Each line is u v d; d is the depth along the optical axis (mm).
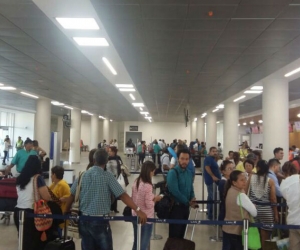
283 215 5984
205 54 7859
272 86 11242
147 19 5652
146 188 4512
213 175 7863
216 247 6254
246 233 4160
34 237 4523
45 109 18812
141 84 12344
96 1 4957
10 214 7691
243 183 4453
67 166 22891
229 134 18391
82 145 44156
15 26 6398
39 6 5469
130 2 4977
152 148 24438
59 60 9156
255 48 7273
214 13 5363
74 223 5051
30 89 14906
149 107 21703
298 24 5781
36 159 4680
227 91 13820
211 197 8008
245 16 5469
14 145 30953
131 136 41875
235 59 8281
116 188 3955
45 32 6742
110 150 8516
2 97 18656
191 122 38625
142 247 4352
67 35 6949
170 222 4289
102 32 6742
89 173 3994
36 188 4570
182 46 7234
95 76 11453
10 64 9734
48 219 4539
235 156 8680
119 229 7410
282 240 4938
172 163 8555
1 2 5281
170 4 5035
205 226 7762
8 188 7188
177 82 11781
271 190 5445
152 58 8320
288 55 7816
